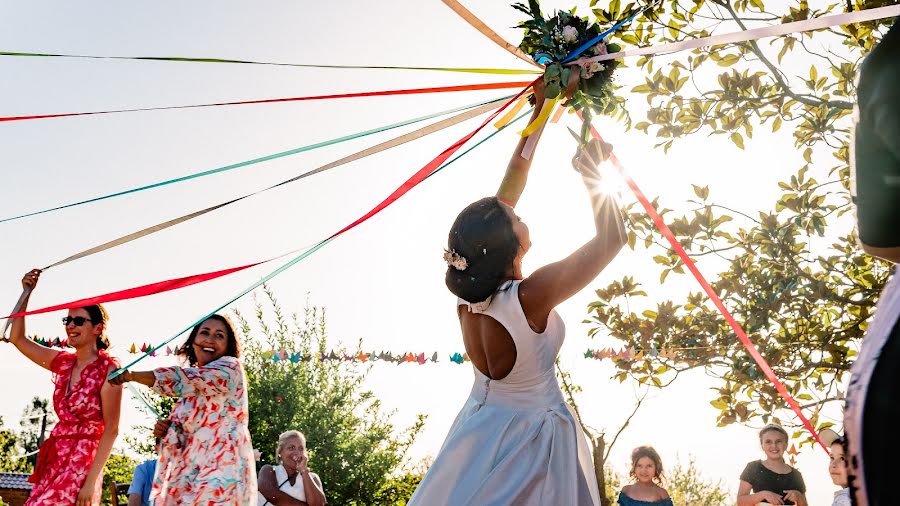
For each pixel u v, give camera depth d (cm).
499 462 237
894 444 95
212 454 413
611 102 254
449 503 234
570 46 251
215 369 416
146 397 1283
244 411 429
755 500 564
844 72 527
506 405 247
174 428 417
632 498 624
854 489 100
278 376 1431
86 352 445
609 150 235
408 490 1477
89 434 430
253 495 421
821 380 554
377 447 1471
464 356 732
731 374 562
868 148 109
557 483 235
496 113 257
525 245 254
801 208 542
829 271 550
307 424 1419
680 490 1488
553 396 249
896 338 99
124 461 1291
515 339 242
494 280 245
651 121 547
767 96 536
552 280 237
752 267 555
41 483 427
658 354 559
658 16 535
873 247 111
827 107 528
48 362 445
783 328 551
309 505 632
